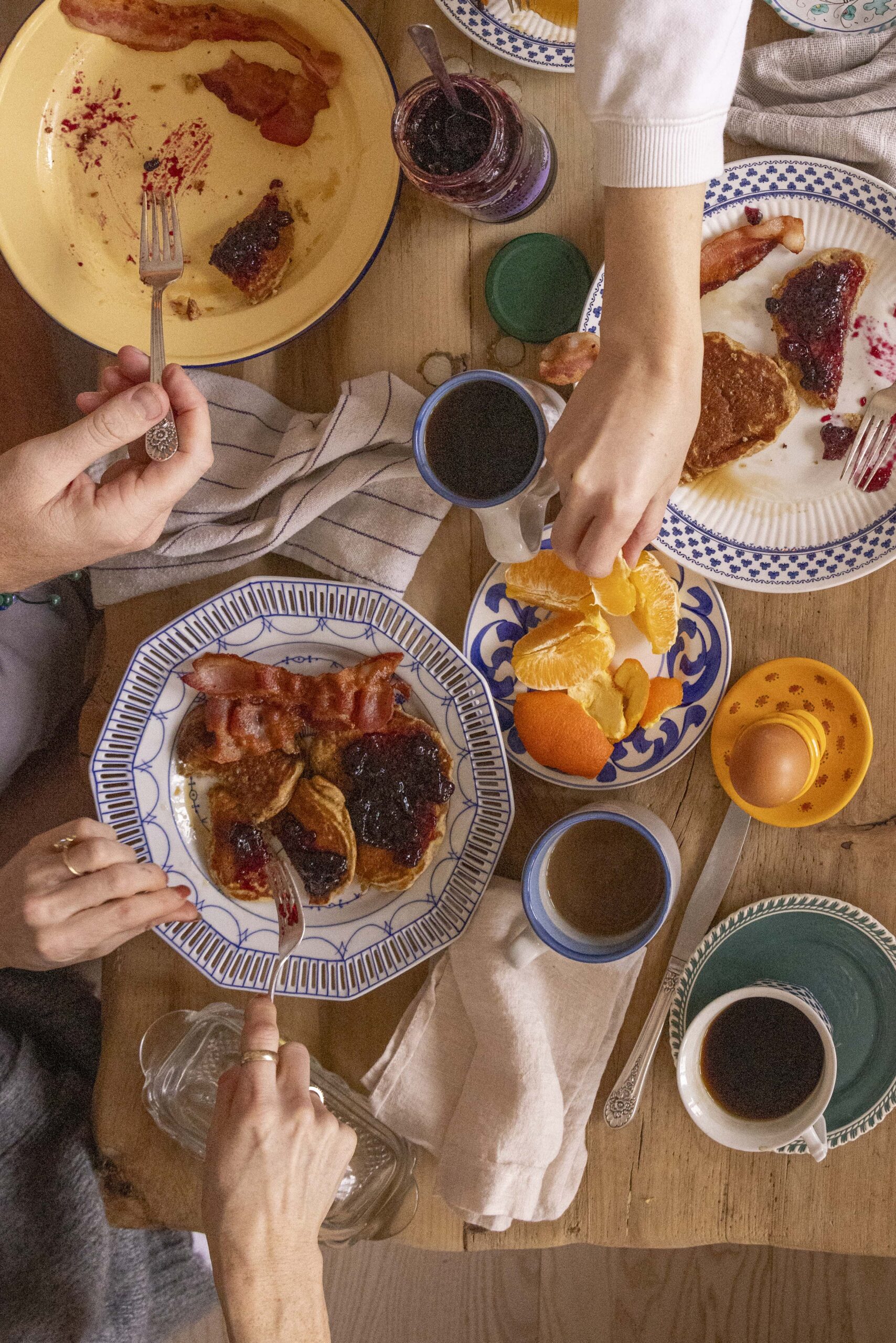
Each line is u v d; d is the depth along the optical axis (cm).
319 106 113
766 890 116
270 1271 101
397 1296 200
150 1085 114
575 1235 117
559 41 109
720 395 111
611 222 90
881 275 109
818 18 109
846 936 113
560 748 111
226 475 119
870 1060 113
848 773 111
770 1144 109
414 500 116
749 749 106
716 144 86
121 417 95
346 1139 107
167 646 115
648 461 88
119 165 117
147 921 108
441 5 110
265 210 115
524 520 106
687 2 79
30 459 96
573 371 106
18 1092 133
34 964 110
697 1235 116
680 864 116
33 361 150
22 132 115
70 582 150
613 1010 115
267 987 116
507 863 119
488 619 116
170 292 117
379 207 111
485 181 98
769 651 115
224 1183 102
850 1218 114
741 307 112
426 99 99
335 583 113
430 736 114
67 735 160
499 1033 112
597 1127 117
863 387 110
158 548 117
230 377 119
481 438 102
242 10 110
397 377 115
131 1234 140
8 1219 131
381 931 116
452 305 116
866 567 110
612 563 94
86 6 111
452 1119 116
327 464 117
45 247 117
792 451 112
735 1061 113
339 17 108
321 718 113
